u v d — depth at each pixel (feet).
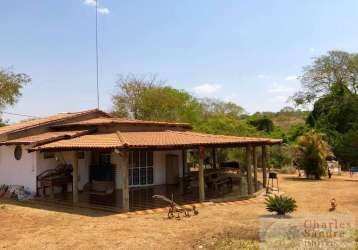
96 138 67.10
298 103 182.60
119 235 43.98
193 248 38.47
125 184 56.65
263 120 195.83
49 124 82.64
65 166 74.23
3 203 68.13
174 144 59.52
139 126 80.12
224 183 78.95
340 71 172.86
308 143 107.45
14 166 76.95
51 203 65.21
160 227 47.32
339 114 169.17
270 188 81.10
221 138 70.95
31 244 41.42
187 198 67.15
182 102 165.68
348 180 102.83
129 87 165.68
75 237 43.60
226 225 47.32
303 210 58.49
